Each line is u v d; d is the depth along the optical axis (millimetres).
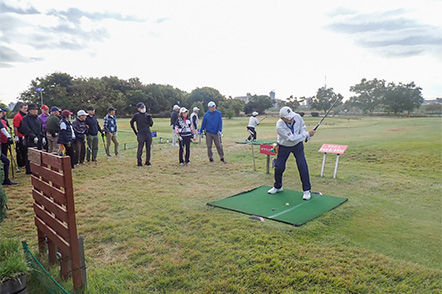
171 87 59344
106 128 10414
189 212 4910
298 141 5414
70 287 2699
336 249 3574
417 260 3344
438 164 8219
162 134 19031
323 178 7090
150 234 4129
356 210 4918
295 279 2980
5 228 4363
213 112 9234
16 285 2416
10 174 7914
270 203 5281
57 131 8359
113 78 53500
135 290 2883
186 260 3393
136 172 8133
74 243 2594
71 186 2512
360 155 9836
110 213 4973
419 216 4672
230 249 3609
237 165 8906
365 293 2766
